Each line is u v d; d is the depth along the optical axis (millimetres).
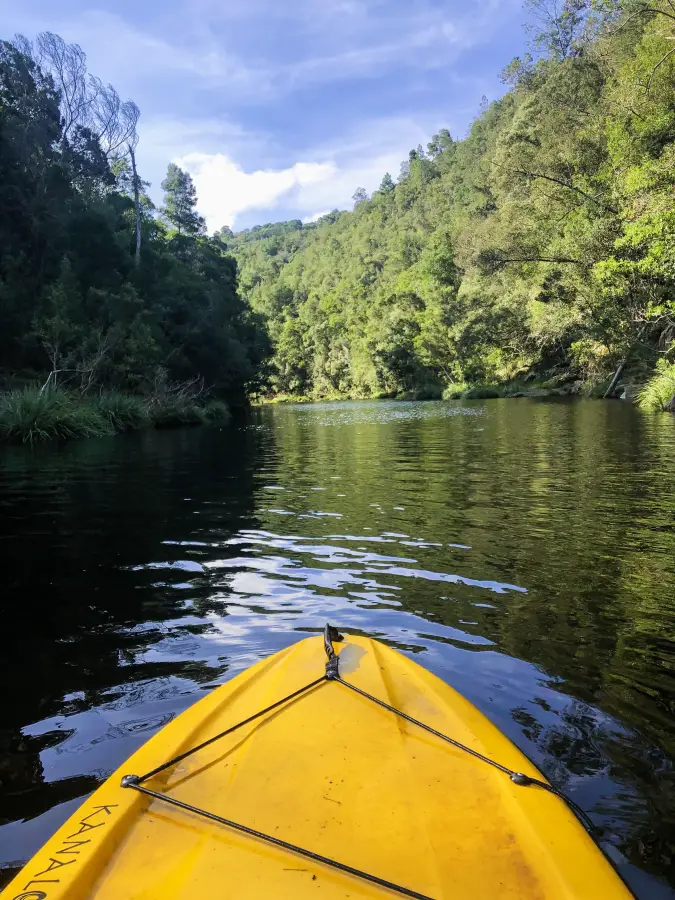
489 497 7180
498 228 36031
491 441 13555
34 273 25688
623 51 26172
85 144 35250
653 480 7938
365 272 103188
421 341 54062
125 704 2770
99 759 2363
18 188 25609
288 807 1674
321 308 89688
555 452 11141
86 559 5109
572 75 32188
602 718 2594
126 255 28906
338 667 2551
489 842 1544
